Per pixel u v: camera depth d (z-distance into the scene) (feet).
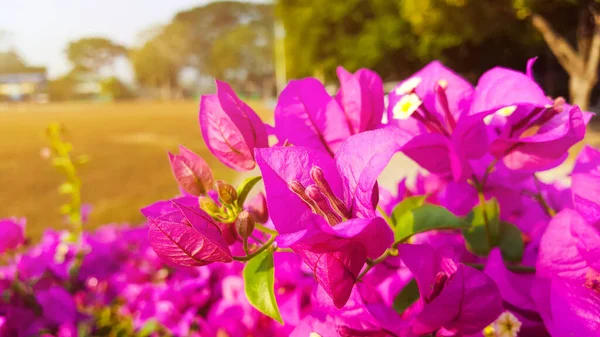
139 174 9.62
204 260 0.64
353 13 21.43
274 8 27.99
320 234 0.56
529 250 0.92
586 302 0.67
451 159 0.79
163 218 0.63
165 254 0.63
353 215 0.61
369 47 20.27
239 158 0.75
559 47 12.68
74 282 1.94
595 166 0.71
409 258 0.67
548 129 0.77
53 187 8.43
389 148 0.60
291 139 0.78
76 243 2.07
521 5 10.73
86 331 1.70
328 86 24.12
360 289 0.80
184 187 0.74
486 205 0.86
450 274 0.66
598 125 11.89
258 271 0.65
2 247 1.56
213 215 0.68
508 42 17.72
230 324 1.08
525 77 0.72
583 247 0.67
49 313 1.51
